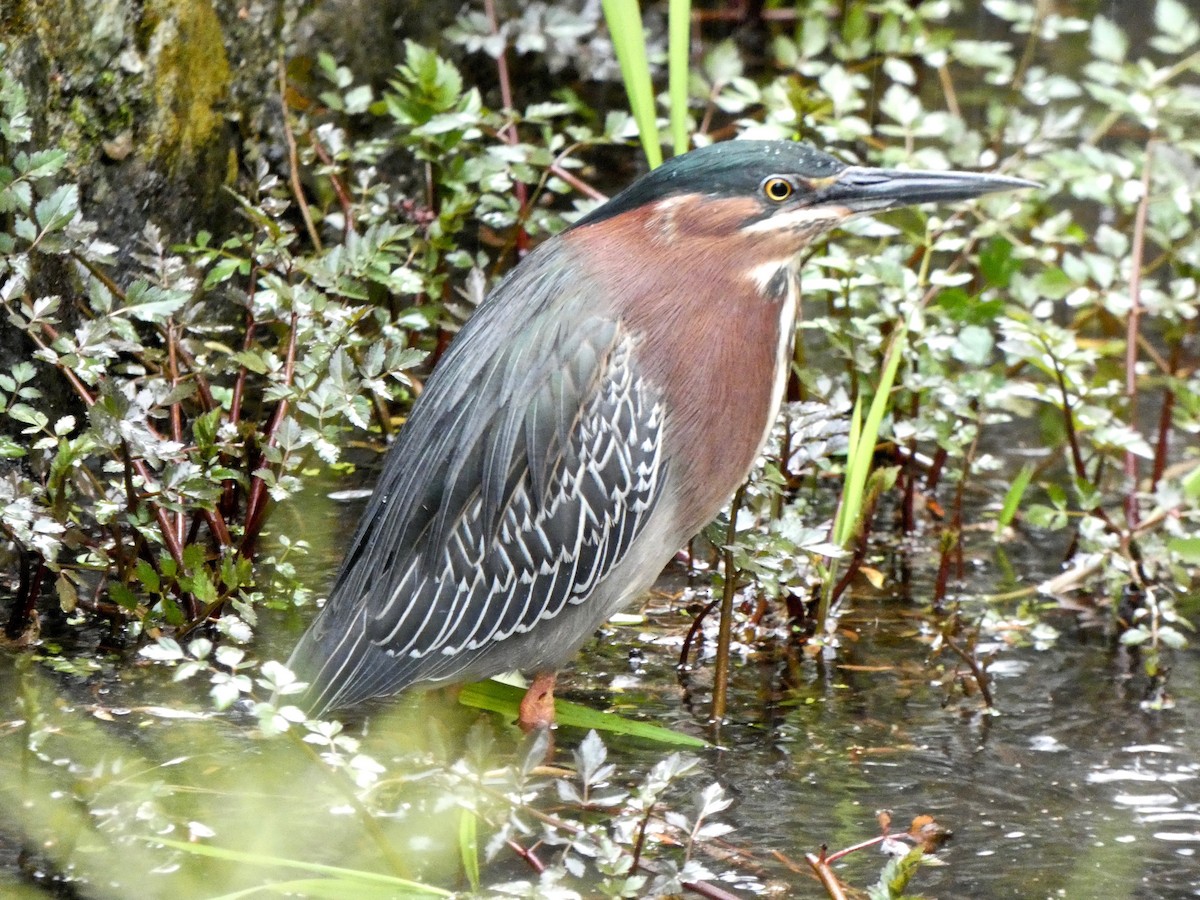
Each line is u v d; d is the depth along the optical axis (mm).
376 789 7918
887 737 9172
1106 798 8578
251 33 13531
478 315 9234
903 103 13039
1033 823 8289
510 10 17719
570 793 6977
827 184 8945
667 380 8844
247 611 9250
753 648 10219
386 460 9219
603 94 18656
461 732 9203
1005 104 17094
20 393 9250
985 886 7672
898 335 10875
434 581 8773
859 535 10625
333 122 14680
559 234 9328
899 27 15352
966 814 8352
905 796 8508
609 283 8883
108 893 7164
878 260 11453
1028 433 13656
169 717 8656
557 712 9102
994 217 13352
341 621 8781
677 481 9016
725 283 8883
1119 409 12789
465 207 12242
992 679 9945
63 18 11297
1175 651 10422
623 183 16922
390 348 11102
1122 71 13016
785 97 13156
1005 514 11164
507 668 9117
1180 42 13117
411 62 12539
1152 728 9391
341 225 12352
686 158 8906
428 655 8883
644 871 7531
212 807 7945
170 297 9438
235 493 10711
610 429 8805
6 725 8531
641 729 8961
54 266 10906
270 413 12062
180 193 12625
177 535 9836
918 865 7391
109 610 9781
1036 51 19094
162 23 12227
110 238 11961
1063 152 13281
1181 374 13516
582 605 9070
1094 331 14766
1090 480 12711
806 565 10258
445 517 8750
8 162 10523
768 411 9195
